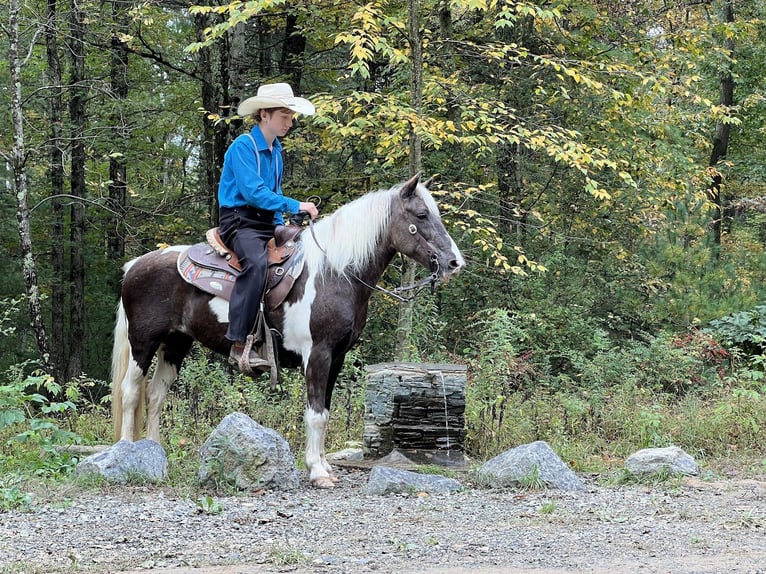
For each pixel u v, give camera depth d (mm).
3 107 17703
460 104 12852
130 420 8461
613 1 16672
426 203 7914
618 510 6742
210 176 19188
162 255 8406
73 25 17812
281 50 21188
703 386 13570
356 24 12719
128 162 20094
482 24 16312
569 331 15711
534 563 5160
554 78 15742
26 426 10297
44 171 21828
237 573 4898
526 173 16828
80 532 5918
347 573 4922
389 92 14961
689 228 17984
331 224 7914
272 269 7840
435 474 8266
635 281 17172
